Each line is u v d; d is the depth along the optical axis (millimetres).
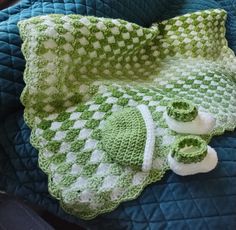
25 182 545
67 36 577
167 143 532
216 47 809
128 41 663
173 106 553
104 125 553
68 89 585
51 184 511
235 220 479
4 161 558
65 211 520
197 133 542
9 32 584
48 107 571
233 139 568
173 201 490
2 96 552
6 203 540
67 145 535
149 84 670
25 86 562
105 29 625
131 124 540
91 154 526
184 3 895
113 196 498
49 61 558
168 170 514
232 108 621
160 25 802
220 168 518
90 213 505
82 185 500
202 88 660
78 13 666
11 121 569
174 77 691
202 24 801
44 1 677
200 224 471
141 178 507
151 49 758
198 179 504
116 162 518
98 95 593
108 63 654
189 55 764
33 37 555
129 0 758
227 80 698
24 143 549
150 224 480
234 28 872
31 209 536
